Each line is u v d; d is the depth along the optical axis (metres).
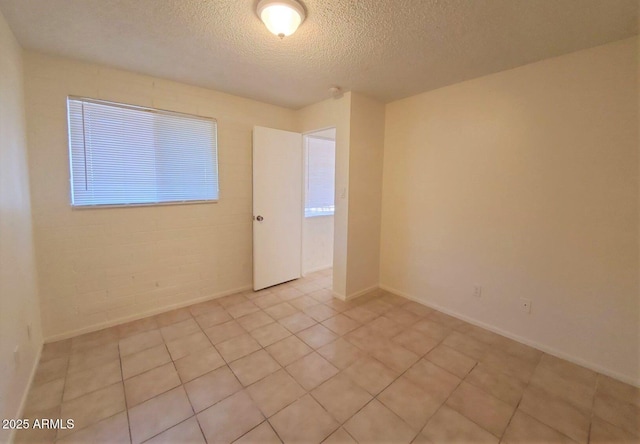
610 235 1.97
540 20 1.69
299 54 2.16
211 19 1.72
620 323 1.96
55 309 2.33
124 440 1.45
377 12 1.62
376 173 3.38
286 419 1.60
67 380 1.88
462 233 2.77
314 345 2.33
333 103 3.21
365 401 1.73
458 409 1.68
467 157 2.68
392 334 2.52
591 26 1.73
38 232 2.22
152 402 1.71
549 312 2.26
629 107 1.86
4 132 1.62
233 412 1.64
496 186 2.50
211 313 2.88
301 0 1.52
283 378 1.93
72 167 2.34
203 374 1.96
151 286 2.81
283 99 3.31
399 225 3.34
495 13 1.62
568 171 2.12
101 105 2.42
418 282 3.19
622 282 1.94
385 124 3.40
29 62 2.12
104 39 1.97
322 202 4.40
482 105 2.55
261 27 1.80
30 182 2.15
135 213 2.67
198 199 3.05
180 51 2.13
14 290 1.64
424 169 3.04
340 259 3.25
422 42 1.96
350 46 2.03
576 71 2.04
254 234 3.41
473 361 2.14
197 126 2.97
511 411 1.67
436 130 2.91
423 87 2.84
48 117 2.21
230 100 3.17
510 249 2.45
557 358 2.20
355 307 3.06
